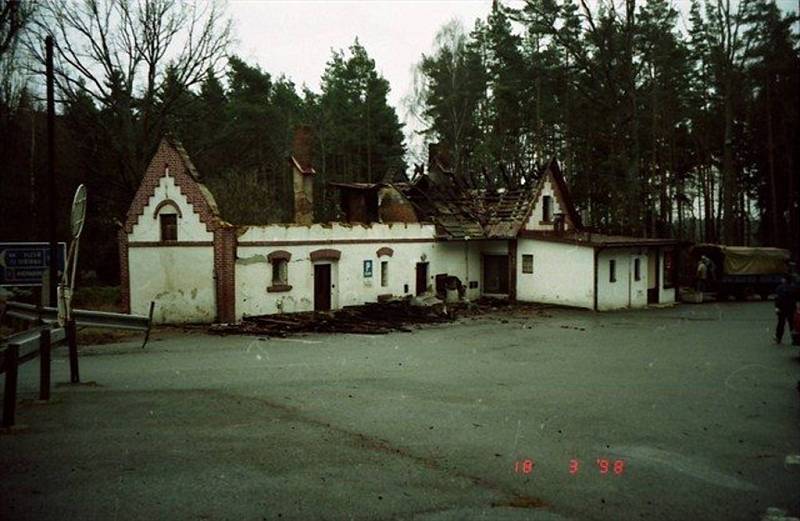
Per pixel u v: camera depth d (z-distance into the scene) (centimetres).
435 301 2948
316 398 1280
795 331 1969
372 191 3559
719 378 1558
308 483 794
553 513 718
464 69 5397
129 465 845
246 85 5575
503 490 786
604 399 1310
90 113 3422
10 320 2105
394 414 1158
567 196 3931
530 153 5756
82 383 1385
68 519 675
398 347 2058
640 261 3616
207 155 4294
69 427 1022
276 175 6166
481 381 1493
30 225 3878
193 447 928
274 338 2241
